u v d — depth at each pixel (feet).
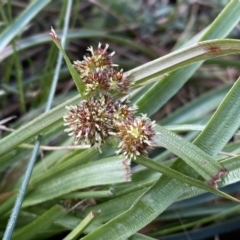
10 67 0.71
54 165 0.51
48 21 0.90
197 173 0.38
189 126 0.44
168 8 0.85
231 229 0.56
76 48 0.88
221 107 0.38
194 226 0.59
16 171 0.56
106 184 0.45
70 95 0.72
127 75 0.37
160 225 0.57
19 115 0.79
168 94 0.46
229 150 0.49
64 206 0.49
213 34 0.45
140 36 0.88
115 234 0.38
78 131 0.35
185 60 0.38
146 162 0.35
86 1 0.91
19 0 0.90
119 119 0.35
